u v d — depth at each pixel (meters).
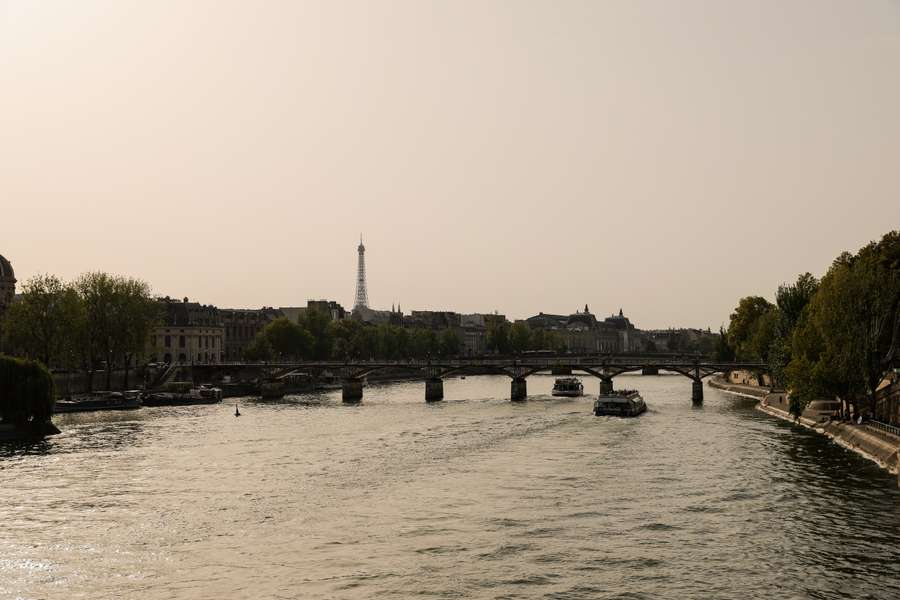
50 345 176.38
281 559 60.53
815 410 134.25
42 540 65.50
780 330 165.75
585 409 169.62
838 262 138.00
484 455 104.12
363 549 62.66
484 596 53.06
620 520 70.31
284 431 131.00
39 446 113.94
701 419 147.12
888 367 115.81
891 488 81.44
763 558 60.00
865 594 53.09
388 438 121.31
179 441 118.81
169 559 60.72
